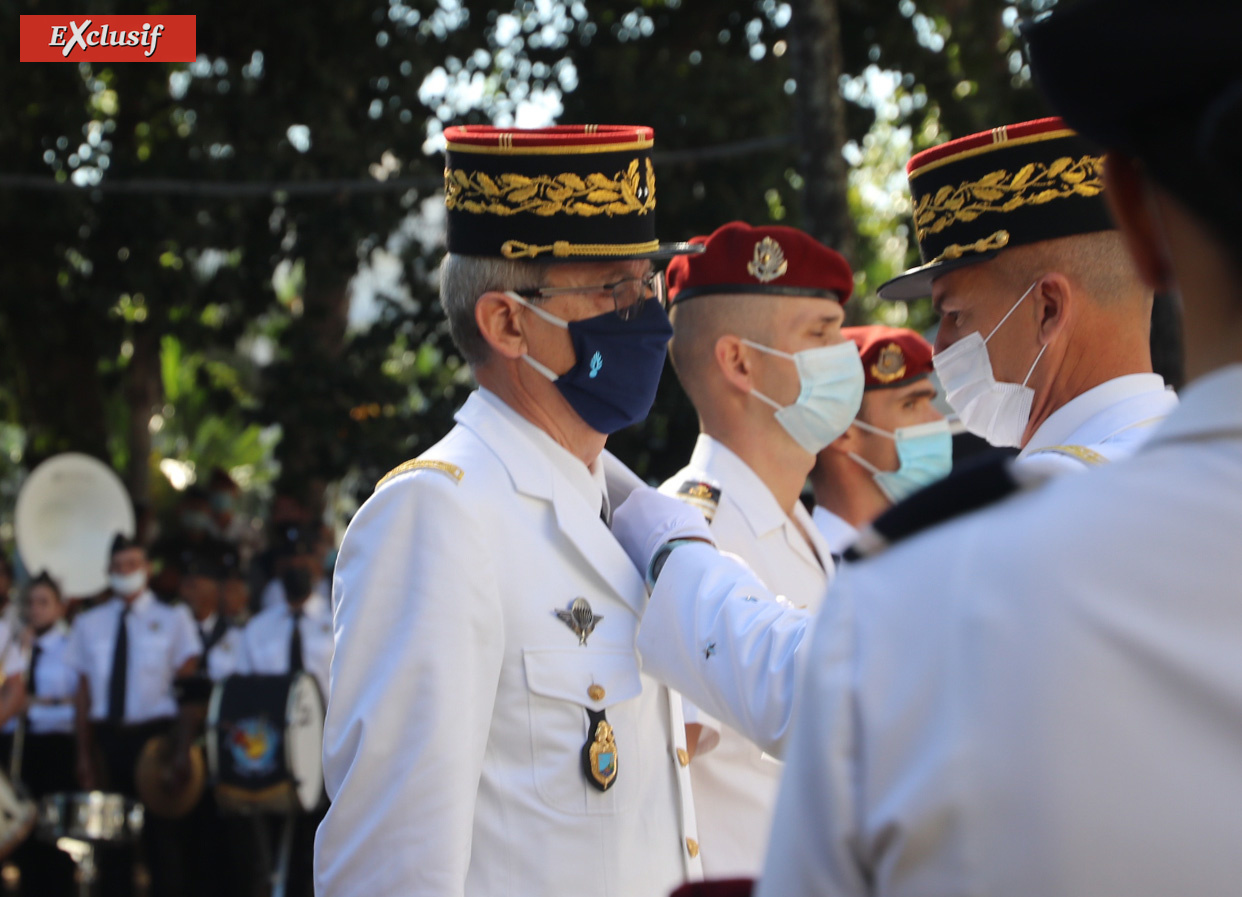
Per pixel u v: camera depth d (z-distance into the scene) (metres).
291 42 9.88
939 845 0.79
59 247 10.72
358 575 2.08
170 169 9.97
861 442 3.63
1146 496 0.83
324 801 7.48
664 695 2.30
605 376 2.28
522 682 2.12
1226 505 0.81
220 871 7.59
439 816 1.93
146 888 8.18
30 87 10.13
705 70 9.73
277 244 10.33
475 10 10.02
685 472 3.00
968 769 0.79
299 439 10.21
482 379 2.37
